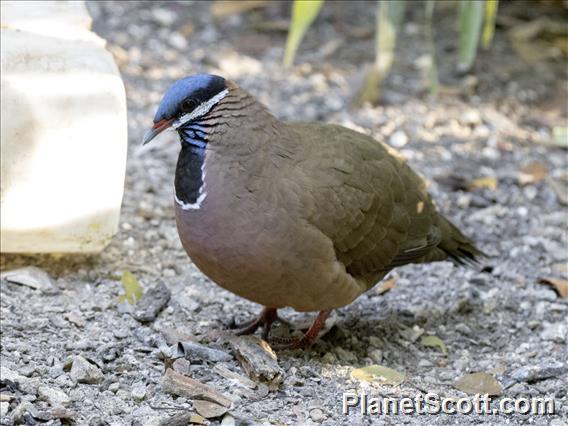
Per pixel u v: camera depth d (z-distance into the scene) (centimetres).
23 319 991
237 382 921
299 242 911
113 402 871
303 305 959
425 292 1165
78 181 1022
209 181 897
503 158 1473
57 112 1004
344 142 991
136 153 1394
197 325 1039
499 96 1636
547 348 1055
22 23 1099
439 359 1035
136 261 1149
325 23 1830
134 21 1783
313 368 976
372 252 997
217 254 910
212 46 1730
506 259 1247
